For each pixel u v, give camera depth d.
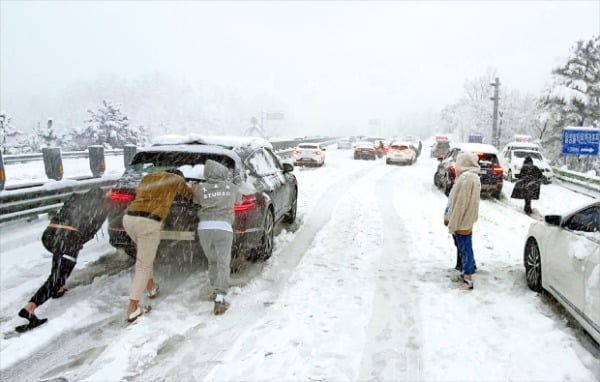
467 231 5.57
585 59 34.12
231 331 4.37
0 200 6.76
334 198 12.67
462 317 4.77
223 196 4.77
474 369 3.79
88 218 4.77
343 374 3.70
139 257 4.59
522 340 4.28
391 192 14.30
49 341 4.13
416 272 6.23
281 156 24.50
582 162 33.25
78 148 37.28
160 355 3.93
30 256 6.48
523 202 13.41
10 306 4.86
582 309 4.20
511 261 6.85
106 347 4.04
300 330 4.41
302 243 7.60
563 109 34.19
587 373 3.74
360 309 4.93
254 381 3.57
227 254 4.79
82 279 5.63
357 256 6.93
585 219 4.71
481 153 13.82
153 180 4.72
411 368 3.81
